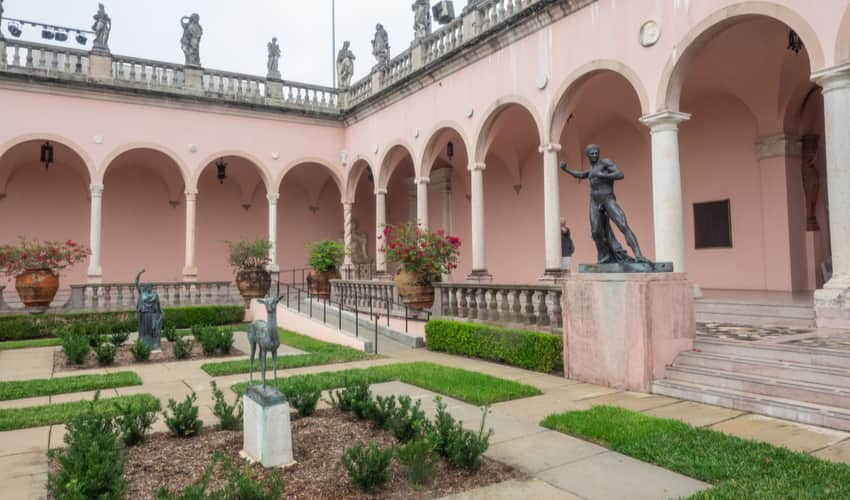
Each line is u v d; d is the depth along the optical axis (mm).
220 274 24781
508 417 6059
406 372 8570
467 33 16359
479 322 11523
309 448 5035
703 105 14805
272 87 22422
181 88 20609
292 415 6199
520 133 18906
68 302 16672
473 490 4102
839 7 8422
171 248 23906
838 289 8250
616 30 11969
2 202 20828
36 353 11719
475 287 11727
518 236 20844
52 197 21750
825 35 8562
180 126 20578
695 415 5949
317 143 23188
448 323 10922
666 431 5262
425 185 18406
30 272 15430
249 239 25594
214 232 24828
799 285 12938
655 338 7195
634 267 7441
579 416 5852
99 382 8312
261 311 16953
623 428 5383
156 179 23750
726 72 12945
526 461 4703
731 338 7668
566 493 4023
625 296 7297
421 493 4066
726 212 14266
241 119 21734
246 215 25672
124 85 19547
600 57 12305
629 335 7254
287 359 10016
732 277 14102
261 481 4164
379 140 20969
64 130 18609
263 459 4570
